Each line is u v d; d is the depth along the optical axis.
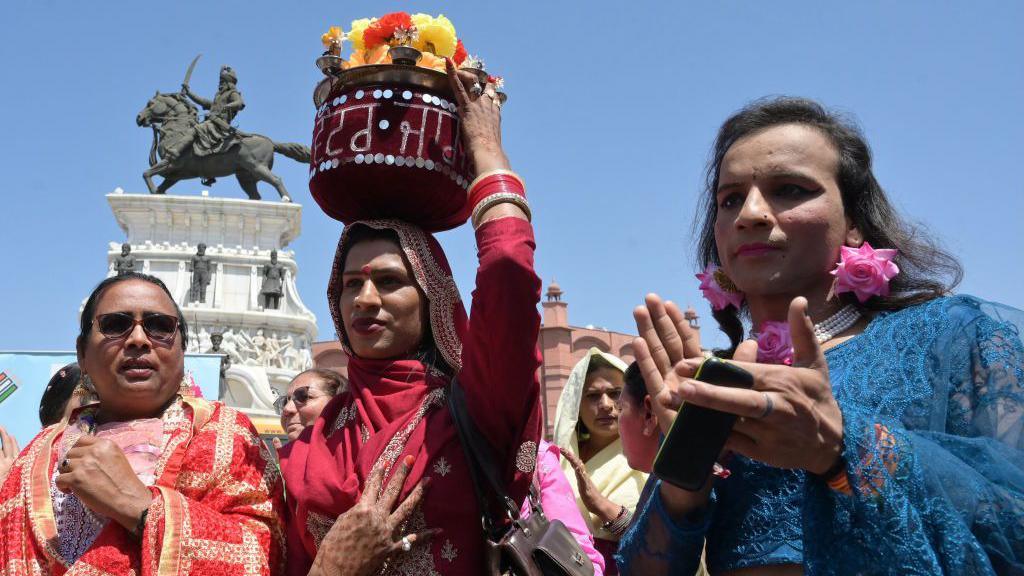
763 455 1.53
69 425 3.01
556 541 2.47
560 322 33.53
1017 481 1.55
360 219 2.92
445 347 2.77
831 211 2.00
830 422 1.51
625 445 2.22
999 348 1.69
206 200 22.62
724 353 2.42
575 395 4.72
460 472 2.54
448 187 2.79
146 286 3.00
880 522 1.50
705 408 1.47
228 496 2.74
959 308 1.80
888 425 1.58
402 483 2.47
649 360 1.78
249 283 22.20
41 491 2.76
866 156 2.12
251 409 18.66
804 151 2.02
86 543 2.68
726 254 2.10
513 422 2.54
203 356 8.80
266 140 24.14
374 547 2.35
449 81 2.79
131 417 2.96
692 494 1.88
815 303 2.05
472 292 2.52
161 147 23.44
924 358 1.74
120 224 22.75
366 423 2.68
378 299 2.73
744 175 2.04
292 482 2.68
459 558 2.47
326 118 2.83
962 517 1.52
